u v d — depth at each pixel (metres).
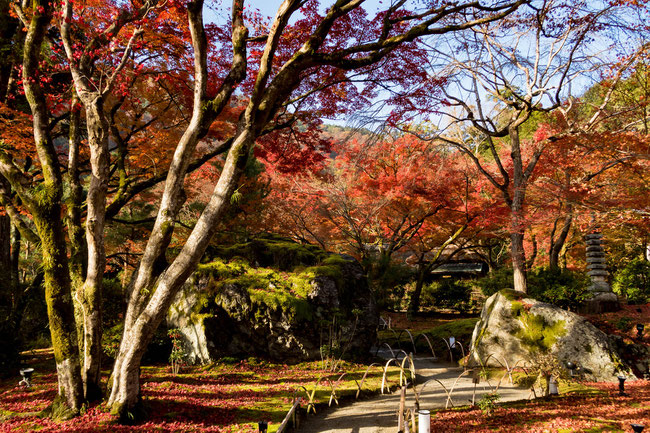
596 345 9.36
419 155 15.11
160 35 7.64
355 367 10.11
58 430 4.84
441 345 13.21
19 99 9.23
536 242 20.92
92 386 5.58
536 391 8.28
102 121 5.73
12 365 8.56
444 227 19.05
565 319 9.89
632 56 11.16
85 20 7.11
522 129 23.09
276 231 18.06
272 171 16.52
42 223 5.35
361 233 19.41
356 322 10.48
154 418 5.47
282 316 9.86
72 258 5.83
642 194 10.66
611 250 20.28
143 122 10.77
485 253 24.97
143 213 16.16
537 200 12.59
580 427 5.48
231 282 9.92
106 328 10.15
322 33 5.79
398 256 22.62
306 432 5.83
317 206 19.05
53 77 7.70
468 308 21.83
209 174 14.29
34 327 11.87
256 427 5.47
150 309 5.20
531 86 12.71
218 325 9.54
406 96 9.33
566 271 13.79
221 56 8.73
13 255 13.48
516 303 10.59
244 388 7.59
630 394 7.44
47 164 5.55
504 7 6.31
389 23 6.37
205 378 8.21
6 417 5.37
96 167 5.65
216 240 12.58
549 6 10.25
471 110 14.21
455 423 5.91
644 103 11.70
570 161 12.48
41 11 5.61
